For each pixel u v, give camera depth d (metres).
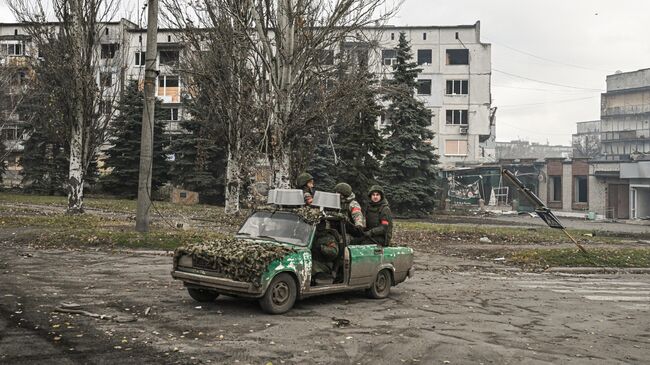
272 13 20.02
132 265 13.71
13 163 54.47
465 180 60.94
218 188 44.19
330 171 45.31
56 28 27.52
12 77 41.38
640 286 14.33
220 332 7.49
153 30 17.62
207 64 23.81
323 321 8.48
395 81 43.41
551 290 13.16
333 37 19.59
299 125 19.34
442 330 8.32
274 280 8.65
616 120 87.69
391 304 10.32
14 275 11.55
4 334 6.93
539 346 7.65
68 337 6.91
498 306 10.71
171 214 30.48
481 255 19.81
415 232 25.91
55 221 21.98
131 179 44.75
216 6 22.78
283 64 18.98
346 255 9.93
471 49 62.53
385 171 42.50
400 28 62.84
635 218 52.94
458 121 62.97
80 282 11.07
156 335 7.19
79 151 25.64
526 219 45.62
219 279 8.47
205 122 30.42
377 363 6.45
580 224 43.06
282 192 10.12
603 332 8.77
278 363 6.24
